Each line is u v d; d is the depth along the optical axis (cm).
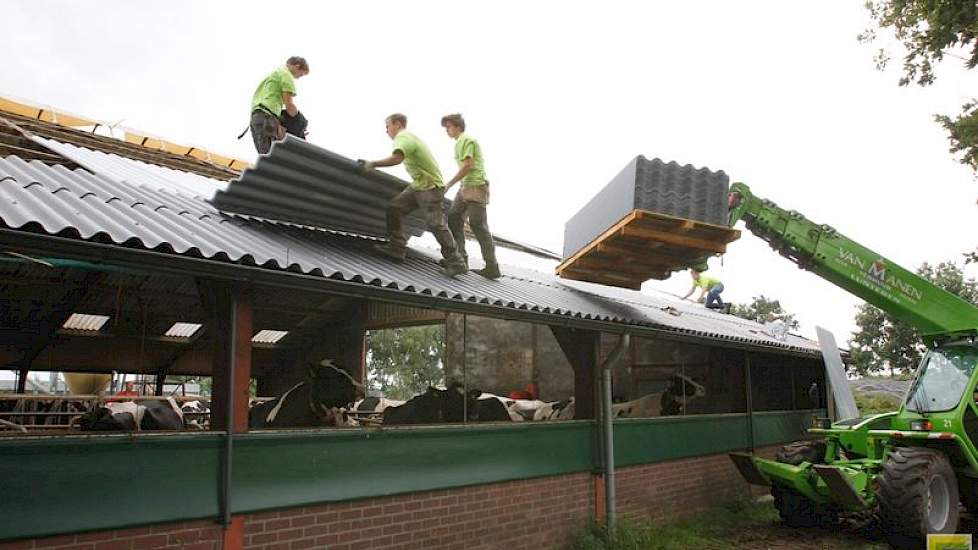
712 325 1270
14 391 888
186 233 551
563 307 805
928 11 1221
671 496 1051
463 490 710
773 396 1527
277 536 548
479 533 721
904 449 938
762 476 1065
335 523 590
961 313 1045
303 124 895
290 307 944
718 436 1200
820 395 1681
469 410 863
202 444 511
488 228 845
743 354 1336
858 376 3206
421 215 845
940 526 897
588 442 884
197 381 1492
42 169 670
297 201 717
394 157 725
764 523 1097
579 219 1019
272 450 551
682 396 1169
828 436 1105
